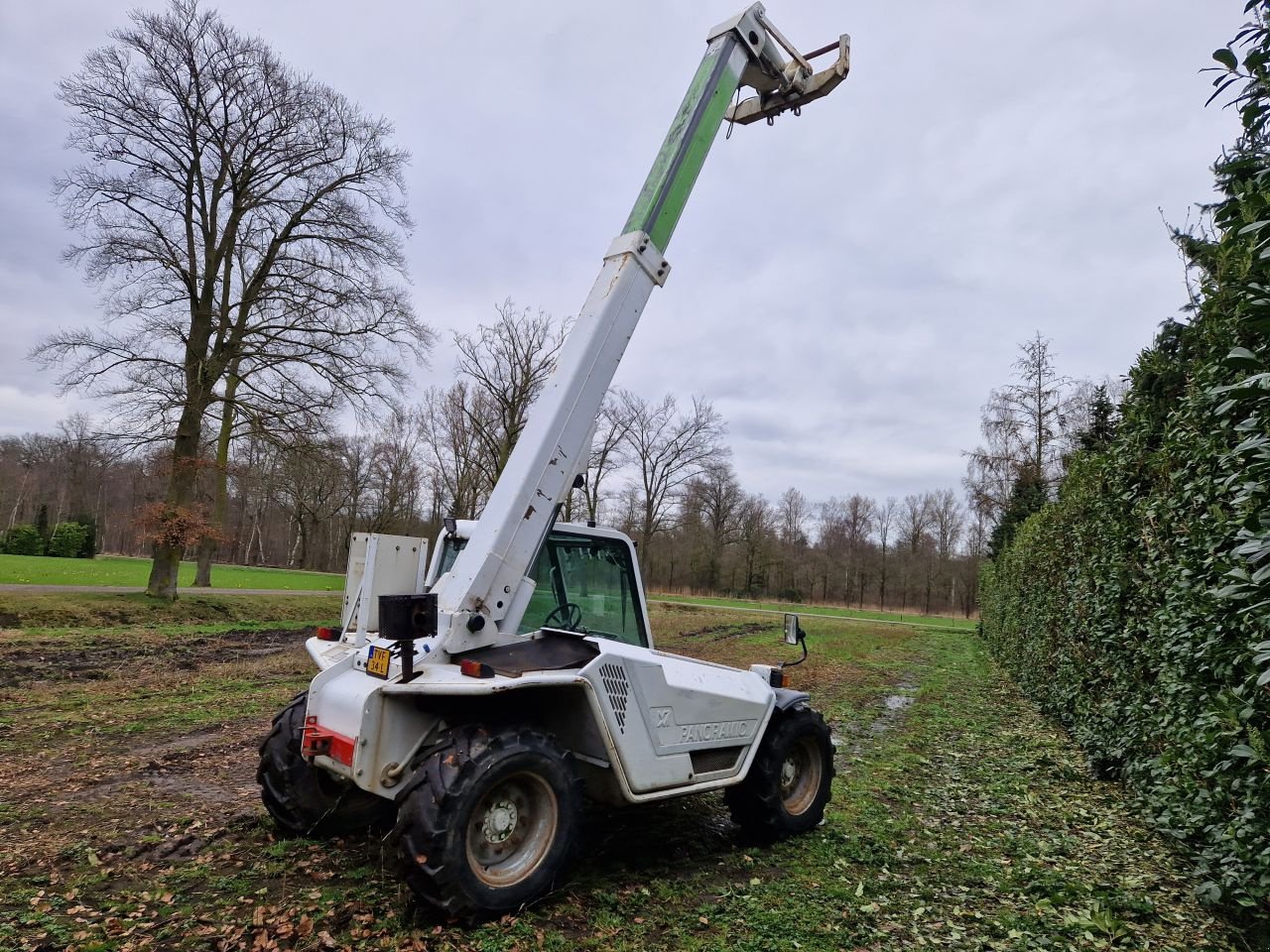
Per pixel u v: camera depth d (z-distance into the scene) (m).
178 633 15.37
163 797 5.27
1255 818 3.40
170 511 18.00
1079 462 8.59
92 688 9.62
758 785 4.67
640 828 4.93
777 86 5.45
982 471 27.84
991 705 10.97
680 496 51.72
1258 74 2.61
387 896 3.65
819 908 3.78
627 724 3.87
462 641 3.86
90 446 18.73
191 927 3.32
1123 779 6.26
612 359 4.42
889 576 66.19
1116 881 4.18
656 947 3.32
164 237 18.16
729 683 4.64
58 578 21.92
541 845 3.58
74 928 3.29
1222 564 3.72
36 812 4.88
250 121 18.94
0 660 11.53
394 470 47.56
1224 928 3.61
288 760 4.34
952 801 5.83
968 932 3.59
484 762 3.37
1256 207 2.65
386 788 3.63
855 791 6.03
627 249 4.48
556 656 3.90
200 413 18.61
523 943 3.26
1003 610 16.77
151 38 17.62
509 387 24.94
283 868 3.98
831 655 17.81
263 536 62.50
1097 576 6.76
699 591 62.25
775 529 66.19
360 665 3.95
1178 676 4.53
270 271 19.44
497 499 4.14
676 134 4.76
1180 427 4.88
